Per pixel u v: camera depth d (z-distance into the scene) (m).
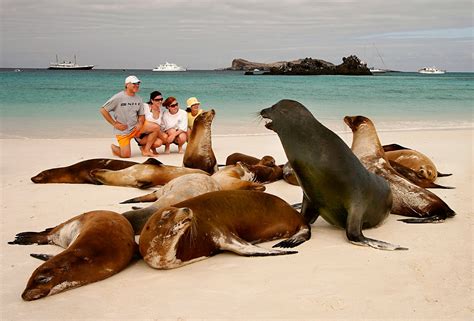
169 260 5.02
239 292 4.52
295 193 8.43
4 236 6.06
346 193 5.94
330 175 5.90
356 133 7.79
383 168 7.43
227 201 5.80
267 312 4.14
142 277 4.89
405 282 4.70
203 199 5.70
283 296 4.42
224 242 5.46
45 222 6.59
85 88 35.56
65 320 4.04
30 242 5.82
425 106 27.08
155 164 8.68
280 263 5.21
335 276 4.85
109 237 5.05
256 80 58.97
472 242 5.87
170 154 12.18
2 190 8.39
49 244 5.79
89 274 4.70
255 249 5.46
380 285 4.63
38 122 18.22
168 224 4.96
